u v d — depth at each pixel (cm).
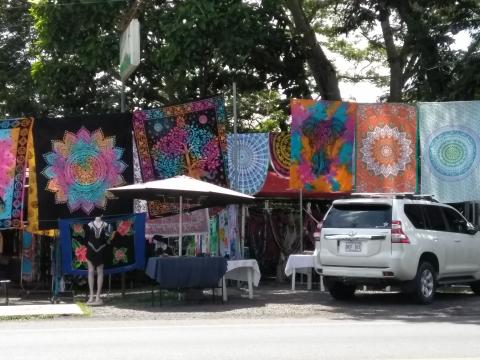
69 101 2273
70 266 1418
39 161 1476
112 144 1513
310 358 742
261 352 781
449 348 816
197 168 1556
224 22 1930
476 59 2122
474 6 2205
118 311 1235
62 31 2073
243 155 1761
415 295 1318
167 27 1942
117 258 1436
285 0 2316
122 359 733
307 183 1630
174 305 1327
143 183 1452
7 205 1458
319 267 1346
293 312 1227
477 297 1491
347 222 1320
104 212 1490
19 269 1656
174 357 746
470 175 1630
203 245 1714
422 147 1642
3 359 734
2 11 2805
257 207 1936
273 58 2266
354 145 1645
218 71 2284
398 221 1279
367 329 996
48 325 1058
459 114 1642
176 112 1562
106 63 2052
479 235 1491
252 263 1437
